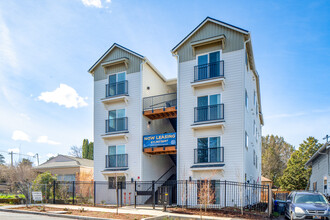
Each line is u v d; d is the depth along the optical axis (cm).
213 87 1984
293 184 4459
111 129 2334
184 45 2133
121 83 2330
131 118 2262
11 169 3247
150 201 2183
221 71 1956
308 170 4438
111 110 2367
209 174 1895
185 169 1977
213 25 2038
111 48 2411
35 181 2323
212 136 1941
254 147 2477
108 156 2297
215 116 1931
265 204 1955
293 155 4697
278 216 1619
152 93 2395
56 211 1542
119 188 2206
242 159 1820
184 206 1803
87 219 1340
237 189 1795
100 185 2300
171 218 1350
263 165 5450
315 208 1335
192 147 1983
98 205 1969
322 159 2366
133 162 2195
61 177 3184
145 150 2180
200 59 2055
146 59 2280
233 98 1908
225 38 1988
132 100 2281
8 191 2830
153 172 2305
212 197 1678
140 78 2272
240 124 1864
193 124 1969
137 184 2131
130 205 1945
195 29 2070
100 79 2461
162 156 2483
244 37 1944
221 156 1873
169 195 1568
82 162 3509
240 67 1914
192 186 1916
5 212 1555
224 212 1527
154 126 2388
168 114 2253
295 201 1457
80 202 2123
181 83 2094
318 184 2606
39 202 2088
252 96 2377
